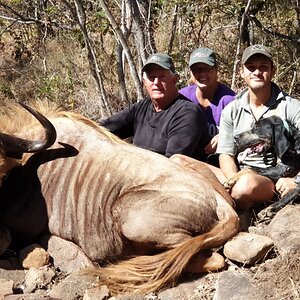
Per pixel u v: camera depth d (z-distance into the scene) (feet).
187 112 10.13
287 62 15.43
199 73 11.10
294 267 7.75
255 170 9.69
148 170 8.75
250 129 9.80
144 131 10.57
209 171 9.45
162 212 8.30
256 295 7.47
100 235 8.74
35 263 8.71
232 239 8.30
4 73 19.10
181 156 9.61
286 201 9.14
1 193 9.12
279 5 16.52
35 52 18.61
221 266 8.15
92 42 14.23
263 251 8.14
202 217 8.34
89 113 15.19
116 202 8.55
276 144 9.48
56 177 9.11
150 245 8.39
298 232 8.35
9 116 9.66
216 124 11.22
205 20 16.17
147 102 10.70
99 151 9.09
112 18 12.48
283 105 9.73
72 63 15.93
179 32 15.01
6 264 8.73
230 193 9.42
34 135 9.41
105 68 15.31
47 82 15.60
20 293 8.23
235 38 16.21
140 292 8.01
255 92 9.73
